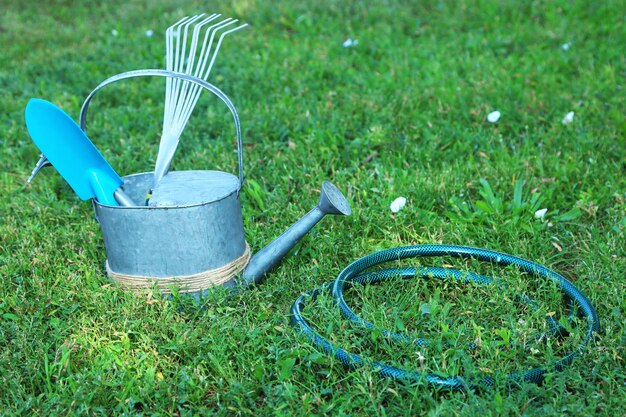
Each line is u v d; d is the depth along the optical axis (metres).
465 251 2.67
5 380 2.12
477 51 5.44
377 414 1.95
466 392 2.03
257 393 2.12
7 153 3.89
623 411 1.93
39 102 2.33
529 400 1.96
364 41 5.67
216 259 2.44
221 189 2.47
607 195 3.20
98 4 7.52
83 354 2.26
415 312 2.44
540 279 2.54
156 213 2.33
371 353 2.25
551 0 6.38
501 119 4.10
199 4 7.11
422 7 6.52
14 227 3.08
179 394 2.10
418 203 3.17
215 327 2.31
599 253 2.76
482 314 2.42
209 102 4.52
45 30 6.56
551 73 4.85
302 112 4.27
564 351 2.24
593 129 3.88
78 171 2.46
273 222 3.07
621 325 2.31
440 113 4.20
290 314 2.40
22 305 2.47
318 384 2.16
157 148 3.84
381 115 4.09
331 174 3.62
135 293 2.46
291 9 6.56
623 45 5.32
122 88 4.82
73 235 2.95
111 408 2.08
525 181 3.34
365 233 2.96
